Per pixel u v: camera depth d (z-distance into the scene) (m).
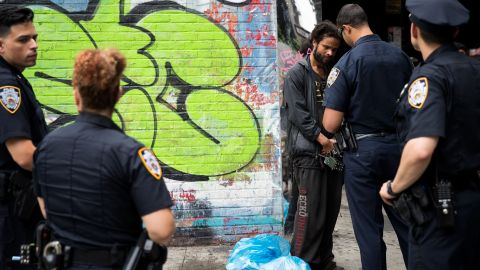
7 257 3.05
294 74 4.20
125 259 2.20
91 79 2.18
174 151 5.03
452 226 2.65
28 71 4.91
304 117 4.10
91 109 2.25
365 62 3.64
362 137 3.69
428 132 2.58
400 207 2.78
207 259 4.73
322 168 4.15
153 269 2.22
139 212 2.18
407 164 2.64
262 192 5.09
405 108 2.78
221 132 5.04
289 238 5.08
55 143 2.26
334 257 4.64
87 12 4.91
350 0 8.12
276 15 5.00
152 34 4.95
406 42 8.12
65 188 2.21
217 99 5.03
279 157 5.07
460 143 2.68
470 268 2.78
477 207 2.71
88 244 2.20
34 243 2.64
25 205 3.01
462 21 2.74
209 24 4.97
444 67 2.69
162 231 2.16
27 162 2.96
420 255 2.77
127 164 2.16
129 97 4.97
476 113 2.69
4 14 3.04
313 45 4.23
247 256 3.74
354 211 3.75
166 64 4.98
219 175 5.06
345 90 3.68
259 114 5.05
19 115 2.97
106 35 4.93
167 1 4.94
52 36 4.90
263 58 5.02
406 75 3.71
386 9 8.06
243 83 5.03
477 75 2.73
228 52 5.00
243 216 5.09
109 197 2.16
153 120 5.00
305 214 4.18
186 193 5.06
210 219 5.08
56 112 4.95
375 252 3.66
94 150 2.19
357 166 3.70
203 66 5.00
